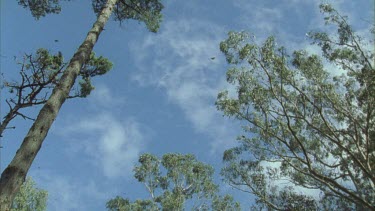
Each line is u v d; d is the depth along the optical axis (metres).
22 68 16.20
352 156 14.51
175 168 28.77
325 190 17.11
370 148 15.35
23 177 7.49
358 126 16.30
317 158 16.78
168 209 26.36
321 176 14.53
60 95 9.50
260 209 17.61
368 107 15.23
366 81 15.70
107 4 14.09
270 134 17.27
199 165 29.00
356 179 16.44
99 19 13.26
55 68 17.00
